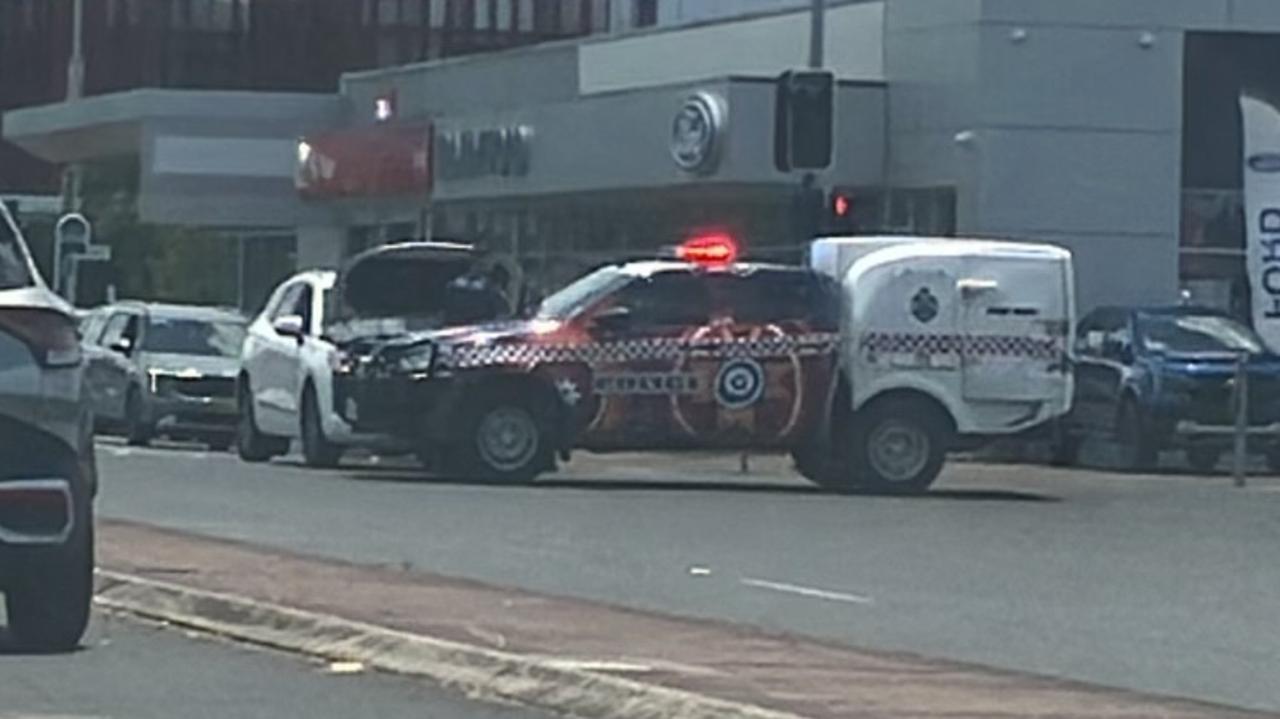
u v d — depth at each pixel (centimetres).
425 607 1658
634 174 4409
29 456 1423
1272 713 1305
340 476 3030
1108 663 1534
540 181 4706
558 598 1739
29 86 8519
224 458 3512
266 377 3322
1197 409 3475
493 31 8275
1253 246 4056
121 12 8250
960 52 4031
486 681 1399
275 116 5922
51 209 6844
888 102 4172
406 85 5728
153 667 1461
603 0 8331
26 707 1302
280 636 1573
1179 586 1980
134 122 6003
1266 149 4066
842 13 4366
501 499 2694
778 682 1352
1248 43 4066
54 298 1444
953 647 1585
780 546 2239
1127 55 4028
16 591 1477
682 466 3472
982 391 2955
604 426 2889
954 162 4031
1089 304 4009
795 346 2912
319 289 3259
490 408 2892
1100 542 2344
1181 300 3966
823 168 3050
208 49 8275
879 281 2931
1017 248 2972
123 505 2536
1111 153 4025
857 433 2939
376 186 5269
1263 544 2345
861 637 1617
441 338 2898
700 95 4172
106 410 3953
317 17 8231
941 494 2948
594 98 4538
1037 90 4006
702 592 1855
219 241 6431
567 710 1327
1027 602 1852
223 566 1889
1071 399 3106
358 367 2922
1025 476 3378
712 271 2903
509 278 3275
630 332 2892
